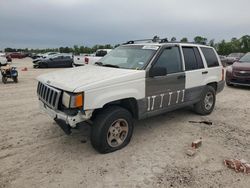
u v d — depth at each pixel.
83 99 3.48
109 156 3.88
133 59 4.64
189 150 3.98
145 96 4.31
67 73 4.38
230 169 3.55
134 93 4.09
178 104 5.09
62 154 3.94
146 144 4.35
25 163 3.64
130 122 4.14
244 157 3.92
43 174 3.36
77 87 3.48
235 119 5.88
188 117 5.91
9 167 3.53
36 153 3.96
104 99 3.68
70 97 3.49
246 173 3.44
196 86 5.48
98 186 3.11
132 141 4.46
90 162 3.69
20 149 4.09
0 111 6.30
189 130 5.07
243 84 9.95
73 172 3.42
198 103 5.84
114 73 4.08
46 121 5.50
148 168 3.54
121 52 5.09
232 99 8.15
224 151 4.11
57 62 23.41
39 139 4.50
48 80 4.06
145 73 4.24
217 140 4.57
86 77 3.91
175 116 5.98
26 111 6.31
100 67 4.66
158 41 5.33
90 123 4.03
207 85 5.96
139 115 4.31
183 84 5.07
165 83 4.64
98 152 3.99
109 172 3.43
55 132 4.84
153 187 3.10
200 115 6.08
